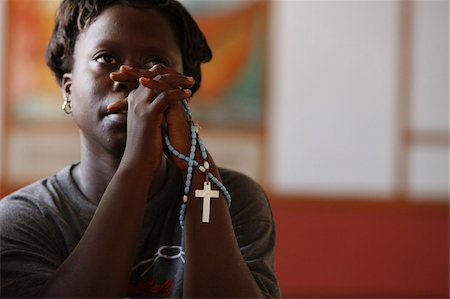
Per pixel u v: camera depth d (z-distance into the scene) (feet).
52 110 17.44
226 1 17.28
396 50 17.42
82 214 4.22
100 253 3.70
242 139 17.43
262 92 17.39
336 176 17.39
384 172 17.44
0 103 17.37
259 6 17.34
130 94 4.01
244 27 17.34
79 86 4.19
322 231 17.21
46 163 17.49
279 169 17.42
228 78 17.39
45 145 17.47
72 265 3.71
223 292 3.77
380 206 17.28
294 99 17.44
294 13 17.42
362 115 17.42
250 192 4.43
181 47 4.40
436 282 17.19
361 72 17.44
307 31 17.44
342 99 17.42
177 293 4.03
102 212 3.80
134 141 3.92
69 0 4.35
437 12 17.43
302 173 17.40
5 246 3.95
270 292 4.06
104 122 4.09
